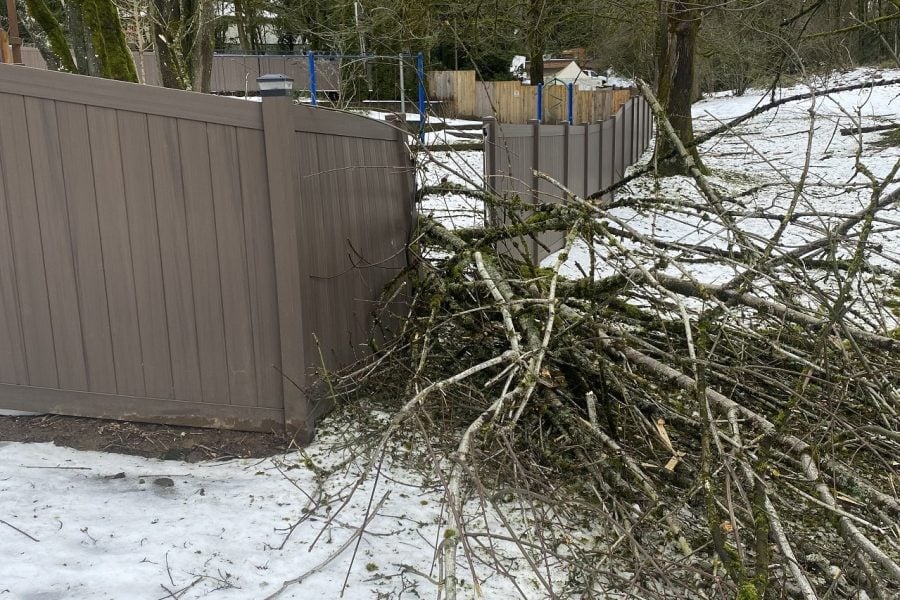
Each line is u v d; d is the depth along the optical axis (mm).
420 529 2971
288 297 3537
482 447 3244
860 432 3246
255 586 2562
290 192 3459
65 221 3635
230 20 23594
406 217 5121
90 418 3760
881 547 2953
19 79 3527
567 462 3182
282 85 3395
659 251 3520
